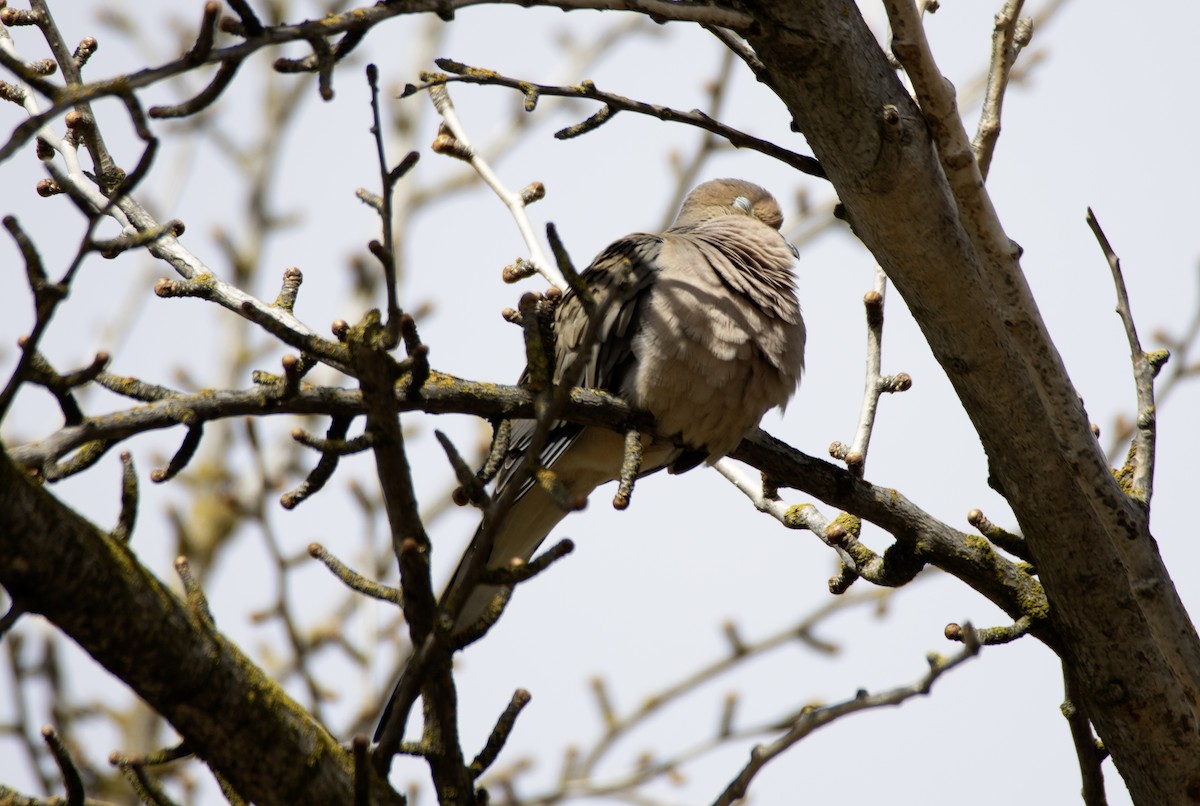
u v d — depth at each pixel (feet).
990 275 22.02
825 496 27.50
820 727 18.19
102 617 15.49
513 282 29.78
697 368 30.07
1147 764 24.14
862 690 18.30
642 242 32.71
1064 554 23.89
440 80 23.06
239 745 16.84
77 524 15.44
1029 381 23.06
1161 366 25.61
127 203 25.75
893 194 21.79
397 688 20.54
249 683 16.92
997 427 23.62
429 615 17.53
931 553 26.27
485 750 18.66
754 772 18.19
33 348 14.90
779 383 31.17
